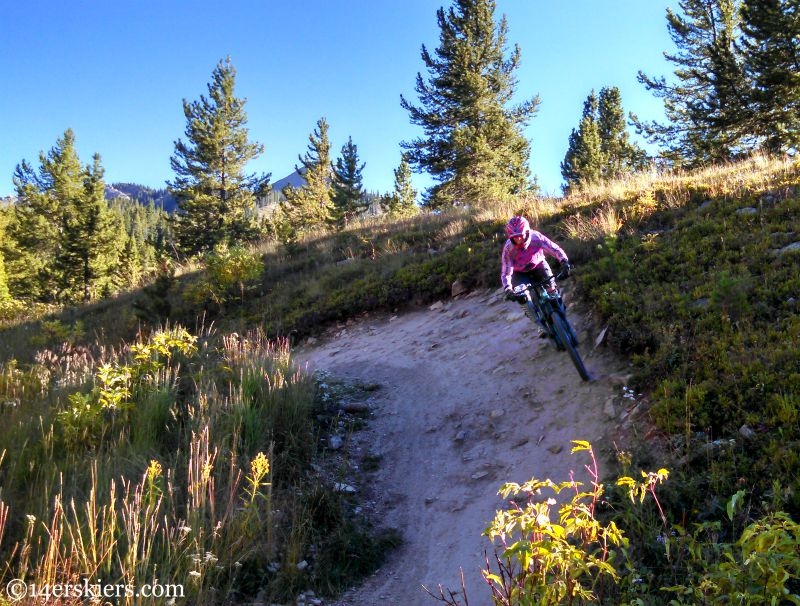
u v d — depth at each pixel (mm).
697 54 28375
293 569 4031
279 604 3787
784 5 22359
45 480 4223
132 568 3484
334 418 6672
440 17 31031
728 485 3799
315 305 12383
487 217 14188
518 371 7086
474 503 4930
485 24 30172
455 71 29969
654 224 9477
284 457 5426
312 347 11156
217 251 15062
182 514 4305
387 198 49375
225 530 4141
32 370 7727
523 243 6215
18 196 44938
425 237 15047
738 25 25703
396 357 8938
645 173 13820
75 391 6684
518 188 36281
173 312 14305
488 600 3650
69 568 3506
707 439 4371
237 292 14578
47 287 38969
